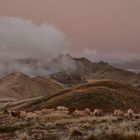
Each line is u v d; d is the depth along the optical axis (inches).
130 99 4286.4
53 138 717.3
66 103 3860.7
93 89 4338.1
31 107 4522.6
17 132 986.1
